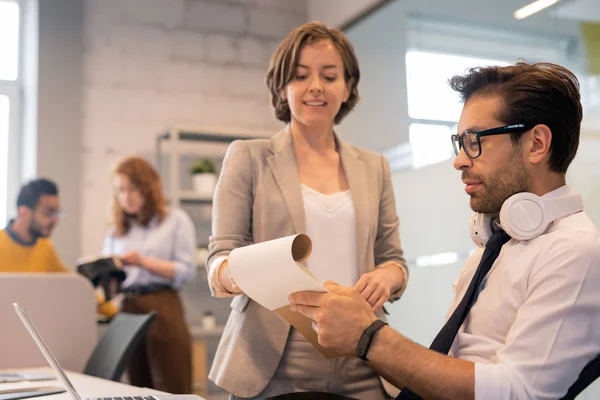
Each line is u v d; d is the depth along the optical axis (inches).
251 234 65.9
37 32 186.9
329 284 51.3
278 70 67.2
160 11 203.0
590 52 111.7
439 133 145.1
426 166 149.3
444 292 142.2
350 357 62.1
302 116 65.7
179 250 144.3
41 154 183.8
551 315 41.5
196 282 195.0
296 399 52.9
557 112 46.1
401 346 44.5
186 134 191.5
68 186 185.3
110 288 133.4
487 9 134.6
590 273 41.6
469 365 42.2
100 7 196.4
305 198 65.1
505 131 46.6
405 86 158.9
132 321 92.7
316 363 61.2
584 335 41.1
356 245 65.7
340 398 53.1
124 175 142.3
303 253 51.6
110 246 149.3
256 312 61.9
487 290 48.0
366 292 59.2
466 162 48.3
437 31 149.2
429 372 42.9
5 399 60.6
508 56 128.8
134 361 135.8
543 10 121.2
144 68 199.9
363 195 67.2
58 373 49.7
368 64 176.6
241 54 212.1
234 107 209.9
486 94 48.0
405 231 156.4
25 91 194.1
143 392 64.3
